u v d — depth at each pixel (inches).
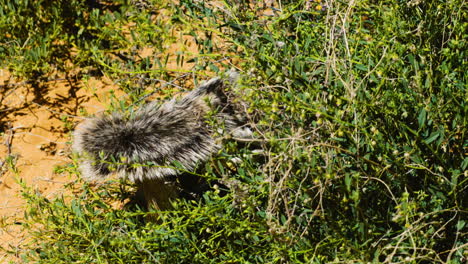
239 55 204.4
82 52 303.1
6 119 311.6
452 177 156.9
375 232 168.4
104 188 246.5
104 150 219.8
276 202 161.0
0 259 223.1
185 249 186.5
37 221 190.4
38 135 301.6
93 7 356.8
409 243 159.6
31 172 282.4
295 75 159.2
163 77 271.3
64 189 260.4
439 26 179.8
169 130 224.5
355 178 157.1
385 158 163.0
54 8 312.7
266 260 177.6
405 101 169.0
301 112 157.1
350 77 164.2
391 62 164.6
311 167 156.2
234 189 166.6
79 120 307.3
